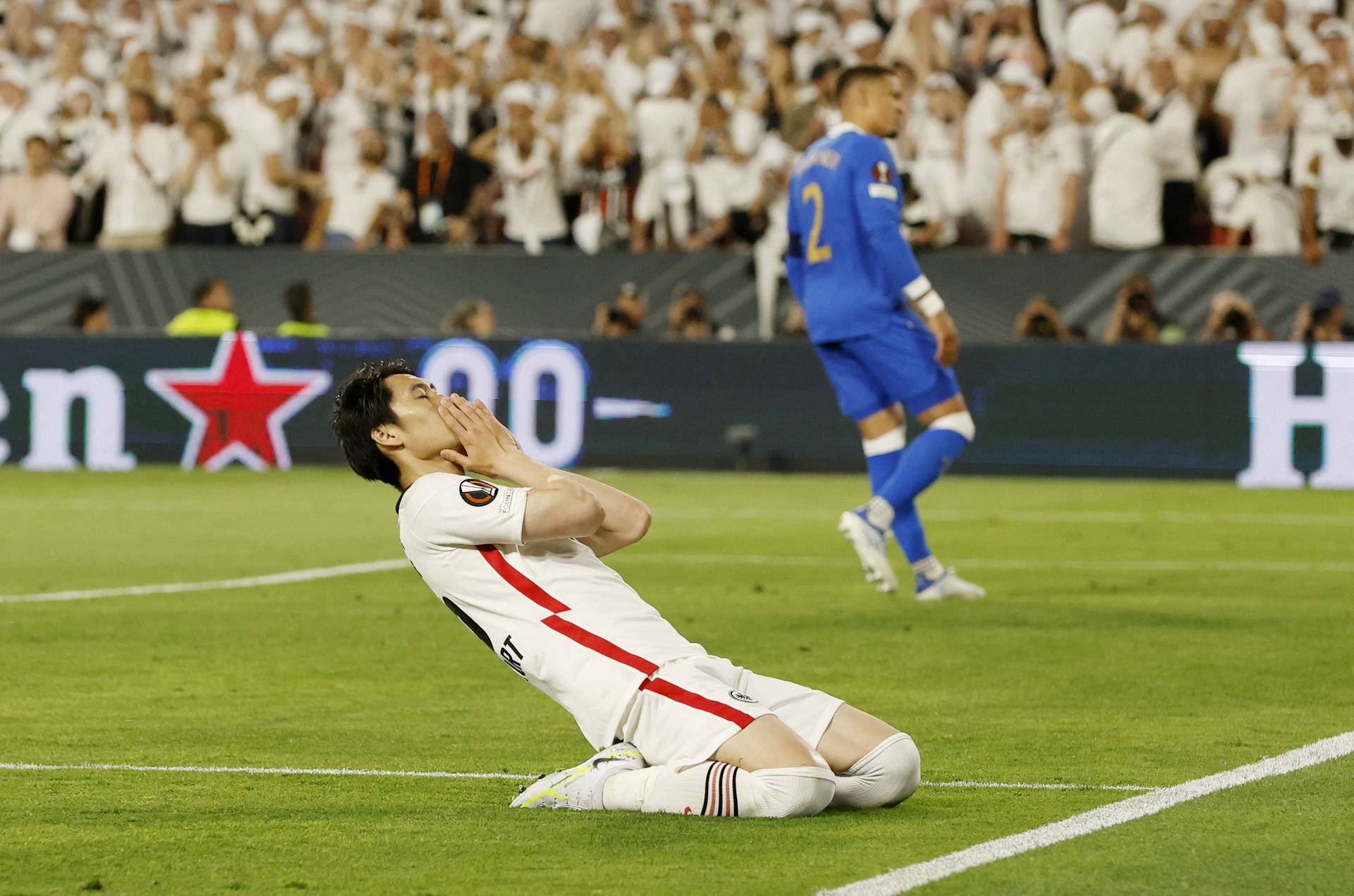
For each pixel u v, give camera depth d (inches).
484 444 546.6
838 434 2266.2
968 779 606.2
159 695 802.2
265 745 681.6
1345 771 614.5
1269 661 896.9
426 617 1069.8
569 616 533.3
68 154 2600.9
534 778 613.9
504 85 2556.6
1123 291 2187.5
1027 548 1478.8
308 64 2598.4
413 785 602.2
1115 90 2340.1
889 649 936.3
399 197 2448.3
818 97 2300.7
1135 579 1264.8
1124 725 720.3
